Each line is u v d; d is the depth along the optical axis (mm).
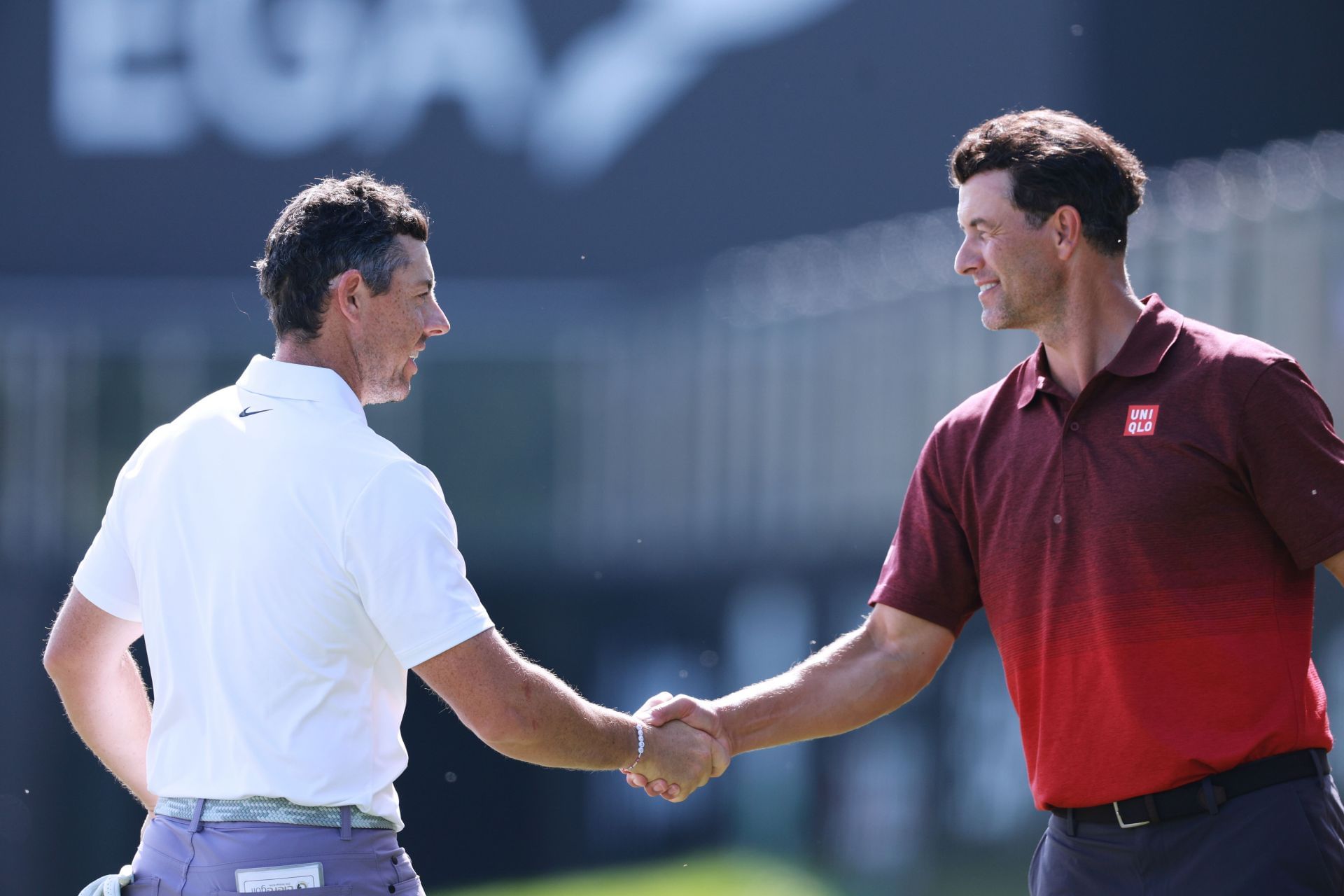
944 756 25859
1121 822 8961
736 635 32406
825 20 40906
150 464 8672
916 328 31562
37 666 31500
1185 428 8859
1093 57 42156
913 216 39812
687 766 10148
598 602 33562
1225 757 8586
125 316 37688
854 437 32000
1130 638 8922
